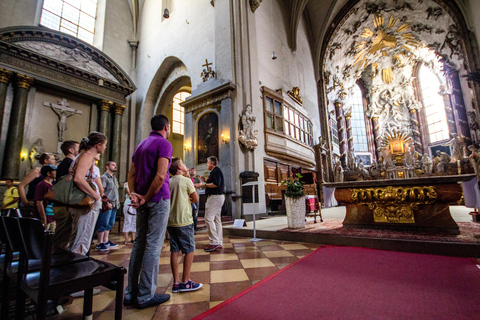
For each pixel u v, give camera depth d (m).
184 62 10.74
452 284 2.09
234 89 8.21
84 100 11.10
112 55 13.03
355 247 3.68
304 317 1.59
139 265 2.03
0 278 1.87
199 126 9.05
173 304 1.90
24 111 8.88
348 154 19.98
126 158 12.54
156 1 13.41
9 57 8.76
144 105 12.84
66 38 10.15
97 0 13.36
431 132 20.47
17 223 1.42
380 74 22.92
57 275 1.33
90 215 2.34
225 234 5.39
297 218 4.79
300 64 14.95
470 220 5.43
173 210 2.23
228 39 8.73
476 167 8.85
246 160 8.10
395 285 2.12
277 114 10.41
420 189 3.80
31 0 10.34
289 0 13.97
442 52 16.47
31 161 9.08
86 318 1.37
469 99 15.15
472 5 12.70
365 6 15.98
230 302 1.87
